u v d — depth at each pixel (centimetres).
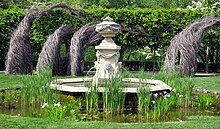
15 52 1664
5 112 777
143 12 2114
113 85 779
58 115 693
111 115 754
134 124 616
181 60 1549
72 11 1962
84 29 1738
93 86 814
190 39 1566
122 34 2103
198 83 1361
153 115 734
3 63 2219
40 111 785
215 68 2505
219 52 2706
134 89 838
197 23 1634
